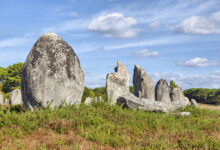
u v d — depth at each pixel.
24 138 6.97
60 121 8.55
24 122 8.16
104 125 8.55
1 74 47.53
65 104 10.86
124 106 14.41
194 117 13.85
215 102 54.66
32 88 10.71
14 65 47.34
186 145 7.29
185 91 61.88
